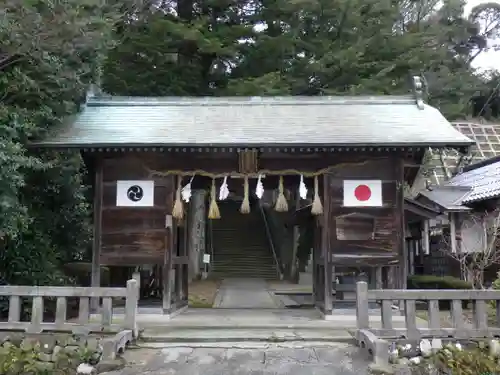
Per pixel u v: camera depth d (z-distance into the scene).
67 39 9.41
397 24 23.78
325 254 10.98
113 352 7.56
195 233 22.52
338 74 19.34
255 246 26.75
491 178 15.74
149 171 11.17
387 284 12.70
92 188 12.09
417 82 13.37
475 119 30.12
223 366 7.52
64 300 8.45
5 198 8.45
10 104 9.67
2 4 8.49
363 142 10.38
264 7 20.48
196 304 14.41
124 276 13.62
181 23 18.61
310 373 7.27
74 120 11.73
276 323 10.13
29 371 7.32
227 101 13.22
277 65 20.25
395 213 11.05
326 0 19.05
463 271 14.02
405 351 8.03
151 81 19.06
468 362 7.52
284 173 11.16
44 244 10.80
